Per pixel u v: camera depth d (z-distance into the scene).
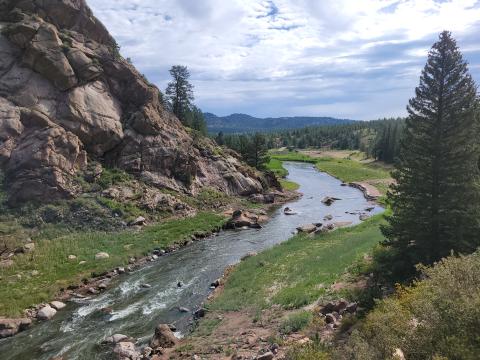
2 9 57.75
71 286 31.66
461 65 24.03
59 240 40.25
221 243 45.78
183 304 28.56
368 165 148.50
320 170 132.25
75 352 21.88
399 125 152.75
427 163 24.78
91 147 55.91
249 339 20.61
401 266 24.83
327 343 15.80
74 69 56.94
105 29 66.31
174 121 74.19
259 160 93.19
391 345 12.02
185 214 55.38
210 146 78.62
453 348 10.52
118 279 34.03
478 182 24.70
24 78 53.16
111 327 25.02
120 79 63.47
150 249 41.31
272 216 61.88
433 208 24.20
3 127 47.25
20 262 34.44
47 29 55.31
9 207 43.47
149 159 60.16
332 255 33.62
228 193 70.44
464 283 12.57
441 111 24.44
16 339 23.66
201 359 19.16
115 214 47.69
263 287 29.17
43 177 46.09
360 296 21.05
